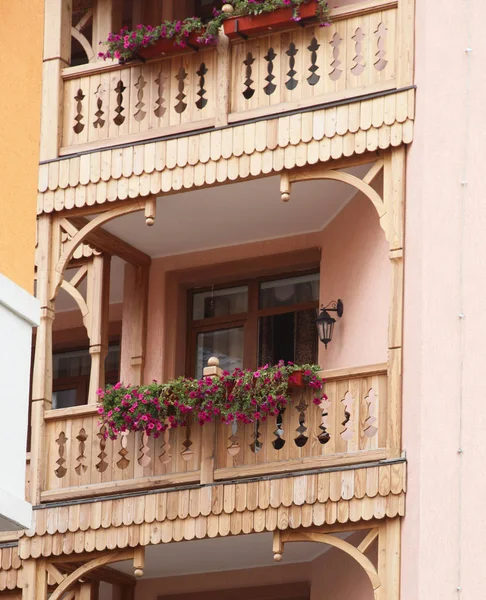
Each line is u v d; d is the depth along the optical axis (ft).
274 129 54.95
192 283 63.52
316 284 61.52
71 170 57.93
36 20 42.55
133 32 57.21
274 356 61.57
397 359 51.42
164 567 59.00
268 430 53.31
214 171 55.67
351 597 54.24
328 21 54.95
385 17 54.34
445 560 48.70
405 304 51.90
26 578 54.95
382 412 51.57
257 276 62.69
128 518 53.93
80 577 56.08
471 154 51.67
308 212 59.52
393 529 50.44
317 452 52.31
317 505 51.52
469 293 50.62
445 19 53.11
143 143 57.00
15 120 41.24
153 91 57.52
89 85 58.70
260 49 56.03
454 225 51.34
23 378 39.47
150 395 54.39
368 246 56.75
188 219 60.29
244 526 52.39
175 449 54.44
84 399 66.90
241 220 60.29
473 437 49.42
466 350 50.19
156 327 63.00
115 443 55.36
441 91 52.60
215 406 53.42
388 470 50.55
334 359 58.18
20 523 38.27
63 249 57.82
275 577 58.65
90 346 61.72
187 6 64.64
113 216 57.57
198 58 57.00
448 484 49.32
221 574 59.57
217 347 62.90
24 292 39.70
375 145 53.21
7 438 38.55
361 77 54.24
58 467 55.67
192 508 53.21
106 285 62.23
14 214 40.55
